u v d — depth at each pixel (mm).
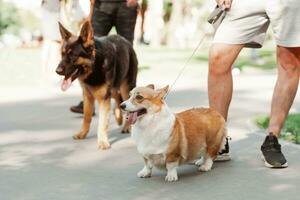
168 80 16766
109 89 8125
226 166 6828
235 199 5656
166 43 47219
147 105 6059
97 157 7441
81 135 8555
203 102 12172
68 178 6473
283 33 6699
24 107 11539
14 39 41188
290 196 5738
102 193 5898
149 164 6383
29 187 6152
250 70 19625
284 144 7961
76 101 12297
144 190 5973
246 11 6699
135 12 10086
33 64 22125
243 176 6406
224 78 6945
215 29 6977
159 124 6078
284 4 6598
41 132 9102
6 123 9875
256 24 6789
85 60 7914
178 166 6488
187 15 45438
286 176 6398
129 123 6102
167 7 46750
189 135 6305
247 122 9836
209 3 7305
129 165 7008
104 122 8016
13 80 16266
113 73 8258
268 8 6660
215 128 6598
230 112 10922
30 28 42688
